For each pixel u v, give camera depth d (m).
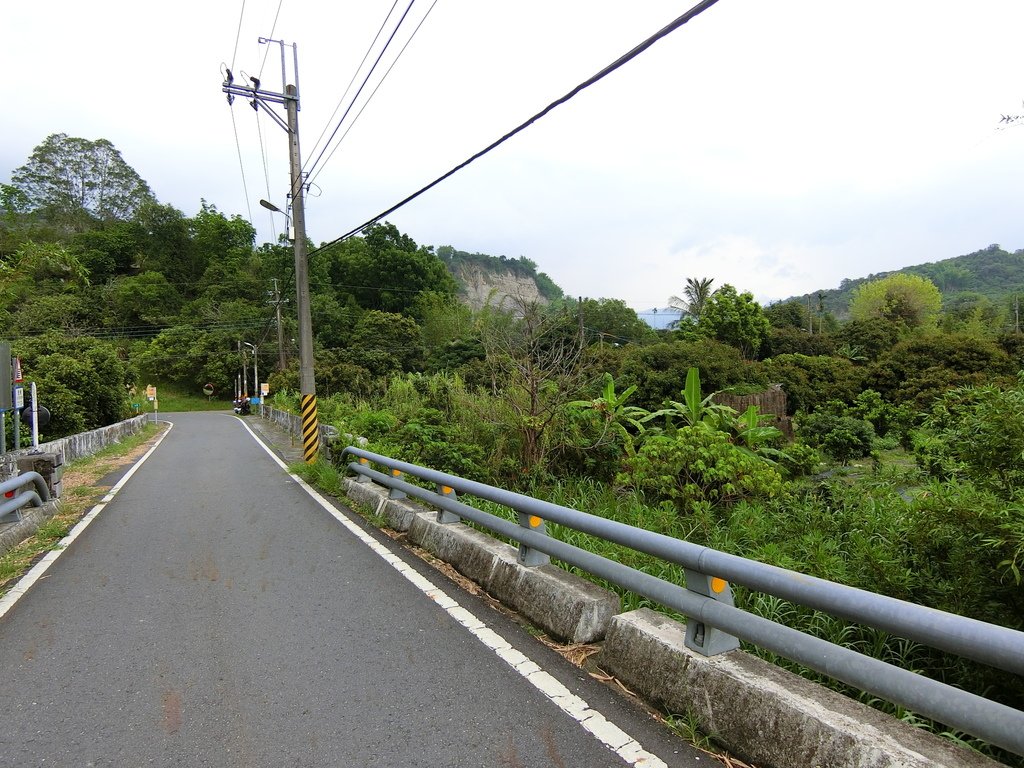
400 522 7.09
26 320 62.97
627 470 10.28
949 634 1.98
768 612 4.18
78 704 3.23
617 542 3.50
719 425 11.38
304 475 12.17
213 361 68.00
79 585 5.36
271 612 4.56
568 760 2.59
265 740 2.84
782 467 9.95
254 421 40.53
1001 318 63.16
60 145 92.38
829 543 5.30
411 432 11.48
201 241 88.25
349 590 5.02
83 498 10.17
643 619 3.37
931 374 27.30
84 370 26.70
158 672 3.60
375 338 59.28
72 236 84.88
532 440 11.03
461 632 4.05
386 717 3.01
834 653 2.37
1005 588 3.46
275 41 13.96
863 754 2.15
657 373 23.22
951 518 3.78
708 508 7.07
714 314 45.03
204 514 8.59
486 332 12.34
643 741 2.71
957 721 1.97
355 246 77.38
